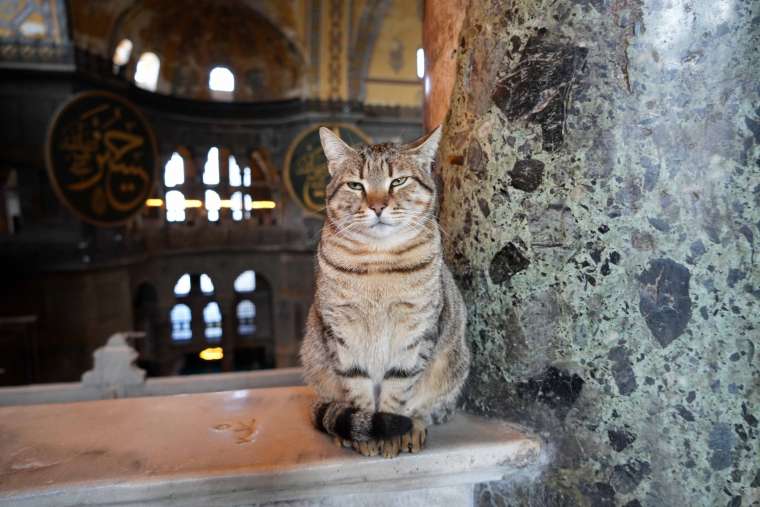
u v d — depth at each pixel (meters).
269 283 16.17
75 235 10.57
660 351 1.15
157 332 14.48
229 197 16.19
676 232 1.13
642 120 1.13
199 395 1.71
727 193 1.10
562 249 1.22
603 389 1.20
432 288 1.30
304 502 1.30
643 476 1.18
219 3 13.03
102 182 9.77
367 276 1.30
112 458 1.24
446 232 1.54
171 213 15.02
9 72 9.73
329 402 1.42
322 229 1.48
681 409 1.15
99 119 9.69
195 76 14.36
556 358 1.25
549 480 1.29
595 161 1.17
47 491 1.12
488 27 1.32
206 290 18.16
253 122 15.09
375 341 1.35
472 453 1.25
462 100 1.44
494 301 1.36
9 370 9.89
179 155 15.09
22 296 10.09
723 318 1.12
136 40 12.38
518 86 1.26
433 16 1.62
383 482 1.26
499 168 1.31
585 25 1.16
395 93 14.59
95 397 4.86
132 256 12.38
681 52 1.09
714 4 1.07
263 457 1.24
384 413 1.21
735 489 1.13
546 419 1.28
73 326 10.51
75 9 10.05
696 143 1.10
